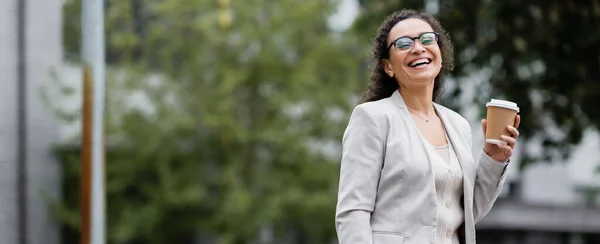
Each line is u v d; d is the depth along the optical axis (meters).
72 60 29.92
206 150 33.12
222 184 32.97
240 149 33.12
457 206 6.02
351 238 5.86
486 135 6.06
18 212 16.53
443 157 6.04
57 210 29.61
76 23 29.81
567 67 17.08
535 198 40.75
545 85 17.48
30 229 16.86
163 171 32.69
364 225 5.85
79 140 30.42
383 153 5.96
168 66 32.94
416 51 6.05
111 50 33.38
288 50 32.97
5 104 16.48
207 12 32.03
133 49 34.06
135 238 35.12
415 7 18.23
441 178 5.91
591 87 17.19
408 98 6.17
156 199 32.59
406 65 6.09
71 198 30.67
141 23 33.88
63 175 30.28
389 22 6.26
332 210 32.50
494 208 39.88
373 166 5.92
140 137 32.72
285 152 32.78
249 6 32.38
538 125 18.38
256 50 32.53
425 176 5.87
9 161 16.42
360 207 5.88
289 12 32.06
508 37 16.98
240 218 32.31
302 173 32.78
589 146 39.06
